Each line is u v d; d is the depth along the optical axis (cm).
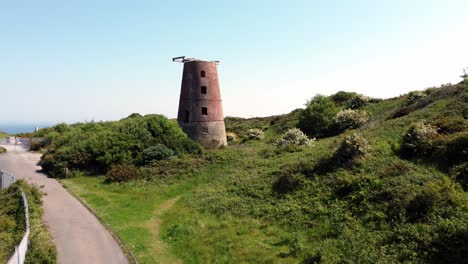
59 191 2284
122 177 2512
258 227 1532
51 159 2856
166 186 2378
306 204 1597
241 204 1814
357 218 1362
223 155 2909
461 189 1295
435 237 1070
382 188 1469
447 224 1096
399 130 2192
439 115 2178
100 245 1470
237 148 3328
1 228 1474
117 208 1967
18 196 1892
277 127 4962
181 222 1711
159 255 1403
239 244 1391
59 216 1797
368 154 1808
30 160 3491
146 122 3347
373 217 1318
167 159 2842
